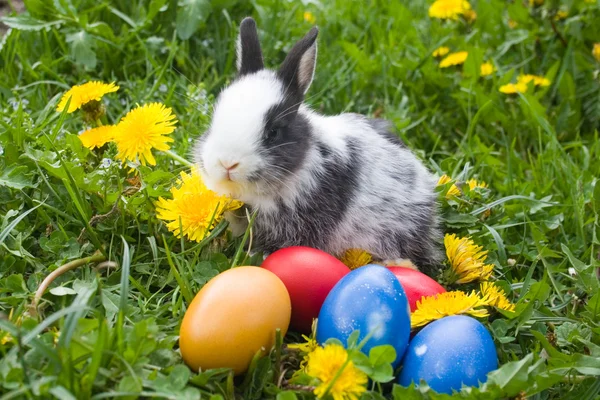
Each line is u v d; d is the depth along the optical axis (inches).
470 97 31.4
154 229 24.3
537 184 28.8
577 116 32.1
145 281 23.6
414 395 20.4
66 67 31.9
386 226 25.4
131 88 30.5
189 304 21.9
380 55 33.5
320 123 25.3
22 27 30.6
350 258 24.6
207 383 20.7
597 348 22.2
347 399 20.3
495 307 23.2
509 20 35.6
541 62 34.3
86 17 31.2
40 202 24.0
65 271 22.6
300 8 36.7
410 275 23.3
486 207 26.5
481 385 20.7
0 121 25.5
